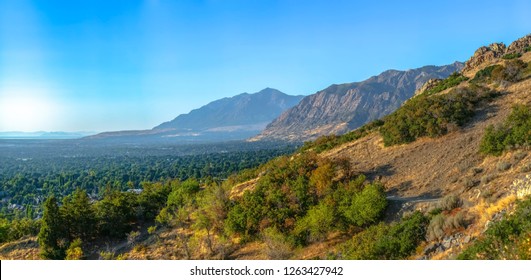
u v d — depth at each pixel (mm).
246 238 32312
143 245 38656
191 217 42000
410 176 33156
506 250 12758
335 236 28000
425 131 39125
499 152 29734
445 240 18531
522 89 42125
